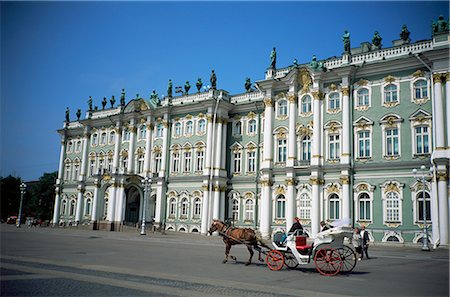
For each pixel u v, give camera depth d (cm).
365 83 4900
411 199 4447
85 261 2338
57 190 8419
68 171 8425
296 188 5234
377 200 4650
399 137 4616
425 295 1508
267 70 5684
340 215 4834
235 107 6356
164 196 6662
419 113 4516
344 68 4916
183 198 6488
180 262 2398
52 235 5159
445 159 4169
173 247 3609
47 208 11744
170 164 6738
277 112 5591
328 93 5128
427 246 3816
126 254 2812
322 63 5197
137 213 7231
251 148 6094
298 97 5388
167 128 6825
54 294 1353
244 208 5997
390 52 4762
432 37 4462
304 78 5328
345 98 4953
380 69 4791
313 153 5088
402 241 4419
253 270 2148
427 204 4350
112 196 6831
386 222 4547
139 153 7112
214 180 6144
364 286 1694
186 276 1836
